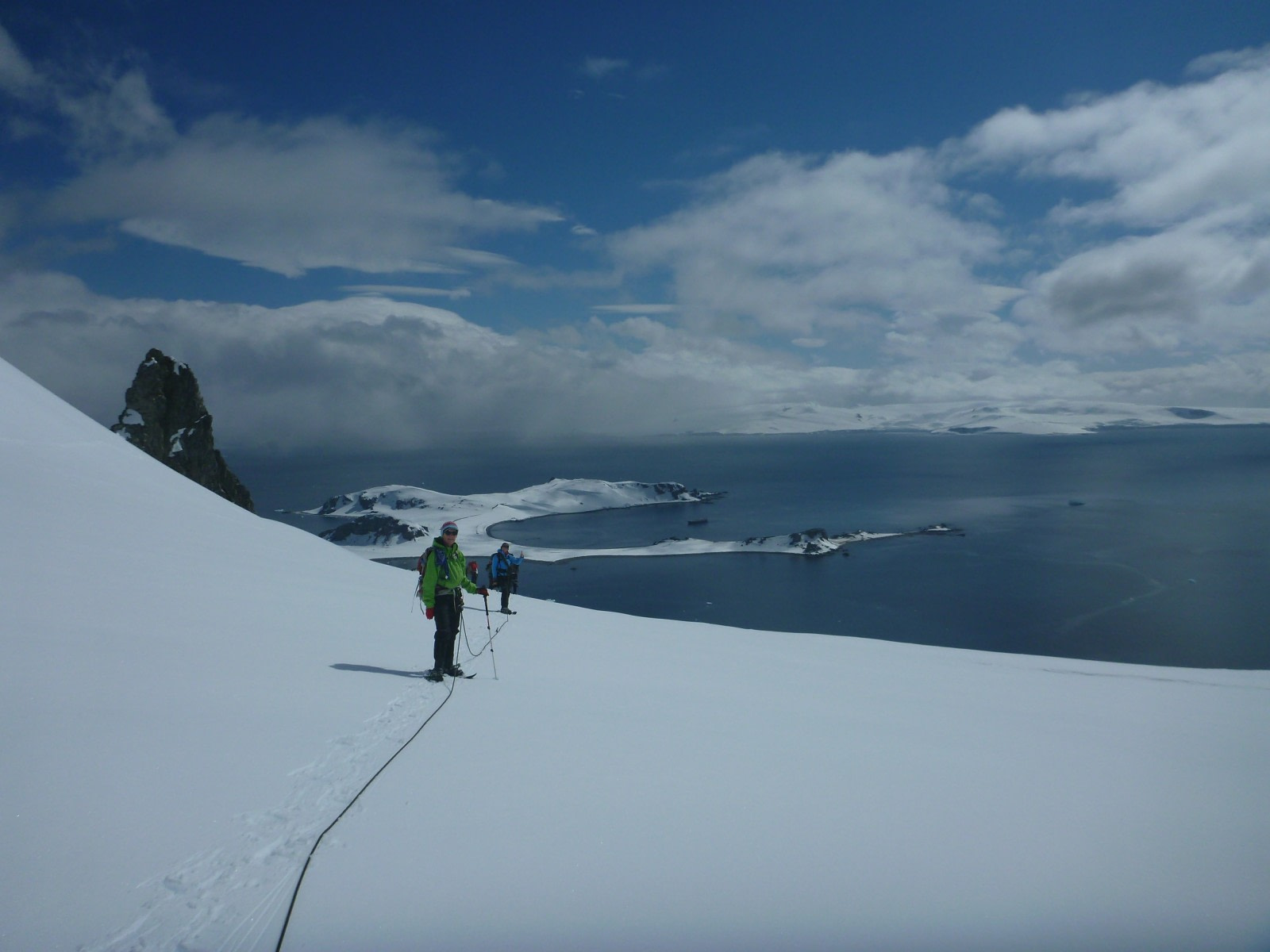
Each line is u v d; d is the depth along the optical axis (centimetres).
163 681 695
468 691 809
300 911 346
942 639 11319
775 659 1570
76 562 1219
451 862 403
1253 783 707
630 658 1297
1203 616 12025
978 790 601
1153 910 411
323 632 1084
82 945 307
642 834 456
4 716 547
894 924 374
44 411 2855
